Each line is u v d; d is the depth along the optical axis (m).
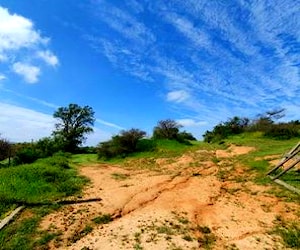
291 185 13.59
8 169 16.20
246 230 9.66
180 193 13.41
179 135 32.22
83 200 12.39
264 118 33.62
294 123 32.19
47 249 8.48
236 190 13.85
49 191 13.52
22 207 11.30
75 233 9.46
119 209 11.48
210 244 8.75
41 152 27.23
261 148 23.25
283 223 10.15
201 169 18.41
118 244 8.48
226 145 27.73
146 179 16.38
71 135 41.94
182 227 9.73
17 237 9.09
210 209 11.54
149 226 9.67
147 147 28.69
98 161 27.52
